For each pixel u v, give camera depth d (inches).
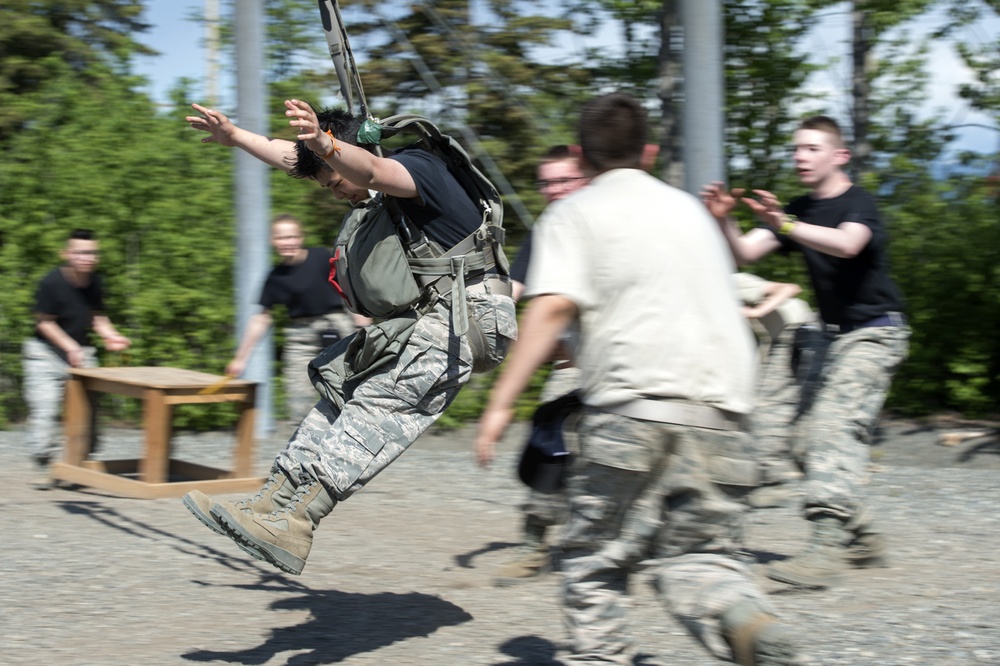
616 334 116.3
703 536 117.0
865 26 442.6
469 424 406.6
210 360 429.1
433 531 238.8
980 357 412.5
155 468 278.2
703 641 112.2
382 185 144.7
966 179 429.1
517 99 495.8
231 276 433.7
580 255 117.6
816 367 206.8
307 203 468.8
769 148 452.1
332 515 255.0
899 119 447.8
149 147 443.8
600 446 116.9
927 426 401.7
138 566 205.8
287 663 152.9
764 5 438.6
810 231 184.5
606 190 120.7
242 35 374.3
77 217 435.8
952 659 150.6
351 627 169.3
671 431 114.8
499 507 264.8
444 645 160.2
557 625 169.5
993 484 288.8
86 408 295.3
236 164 380.2
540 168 203.5
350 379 154.4
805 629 163.6
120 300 432.8
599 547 119.9
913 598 180.7
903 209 432.1
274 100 511.5
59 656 155.3
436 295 153.2
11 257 434.9
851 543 201.3
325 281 335.9
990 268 410.0
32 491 285.6
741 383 118.3
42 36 684.1
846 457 188.4
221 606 181.0
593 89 488.4
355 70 161.0
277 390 415.2
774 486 242.5
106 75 477.7
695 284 117.3
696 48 268.2
